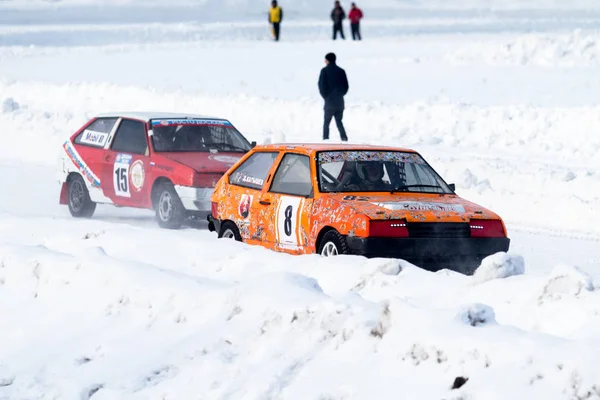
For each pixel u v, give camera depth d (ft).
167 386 74.79
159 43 565.94
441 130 263.29
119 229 117.80
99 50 526.98
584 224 171.12
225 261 99.19
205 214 158.71
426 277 84.89
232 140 173.37
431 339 65.21
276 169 124.47
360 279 86.89
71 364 82.23
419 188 120.26
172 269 100.78
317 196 115.14
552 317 69.56
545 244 154.51
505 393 58.65
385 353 67.36
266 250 102.94
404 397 62.75
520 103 288.30
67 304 92.32
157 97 337.52
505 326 65.98
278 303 77.97
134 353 80.89
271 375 70.54
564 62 391.04
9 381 82.43
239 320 79.56
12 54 509.76
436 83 344.69
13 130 296.71
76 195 179.42
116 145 173.88
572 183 186.91
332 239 110.73
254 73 400.26
